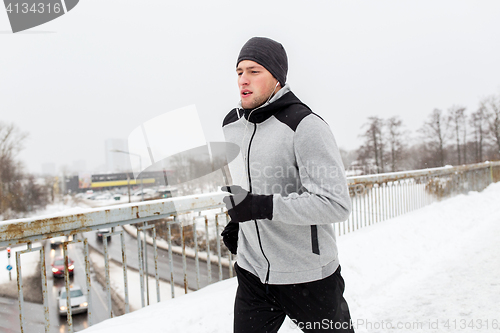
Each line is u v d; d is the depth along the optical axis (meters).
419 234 4.46
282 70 1.36
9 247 1.85
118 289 10.96
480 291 2.76
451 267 3.39
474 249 3.89
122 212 2.24
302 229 1.27
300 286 1.30
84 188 77.88
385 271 3.32
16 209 42.25
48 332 1.96
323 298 1.31
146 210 2.38
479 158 45.03
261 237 1.31
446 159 46.31
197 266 2.74
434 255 3.81
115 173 80.62
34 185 46.28
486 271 3.17
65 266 2.03
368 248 3.76
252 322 1.40
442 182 7.71
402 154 42.66
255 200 1.14
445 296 2.74
